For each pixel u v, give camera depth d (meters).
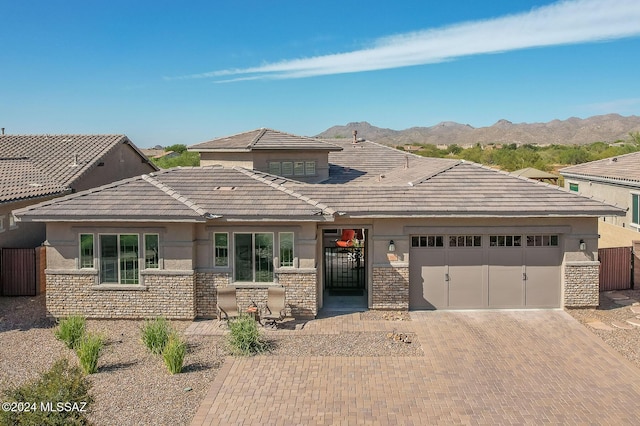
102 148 28.56
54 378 8.58
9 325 15.77
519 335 14.56
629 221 26.50
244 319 14.16
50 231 16.00
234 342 13.50
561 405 10.68
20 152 27.62
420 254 16.81
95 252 15.99
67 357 13.22
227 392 11.23
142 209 15.52
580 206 16.20
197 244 16.16
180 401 10.82
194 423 9.98
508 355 13.20
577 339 14.25
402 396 11.09
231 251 16.09
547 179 41.25
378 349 13.62
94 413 10.27
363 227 16.69
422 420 10.16
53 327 15.59
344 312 16.69
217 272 16.12
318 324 15.56
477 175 17.98
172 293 15.95
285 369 12.41
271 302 15.69
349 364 12.70
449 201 16.52
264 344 13.95
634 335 14.52
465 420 10.14
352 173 27.94
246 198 16.50
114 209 15.55
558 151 93.12
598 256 17.83
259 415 10.31
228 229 16.06
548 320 15.80
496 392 11.26
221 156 26.41
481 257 16.81
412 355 13.23
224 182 17.73
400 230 16.59
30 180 23.08
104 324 15.75
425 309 16.88
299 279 16.03
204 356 13.20
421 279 16.86
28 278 19.05
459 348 13.67
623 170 28.55
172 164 58.19
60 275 16.06
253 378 11.92
